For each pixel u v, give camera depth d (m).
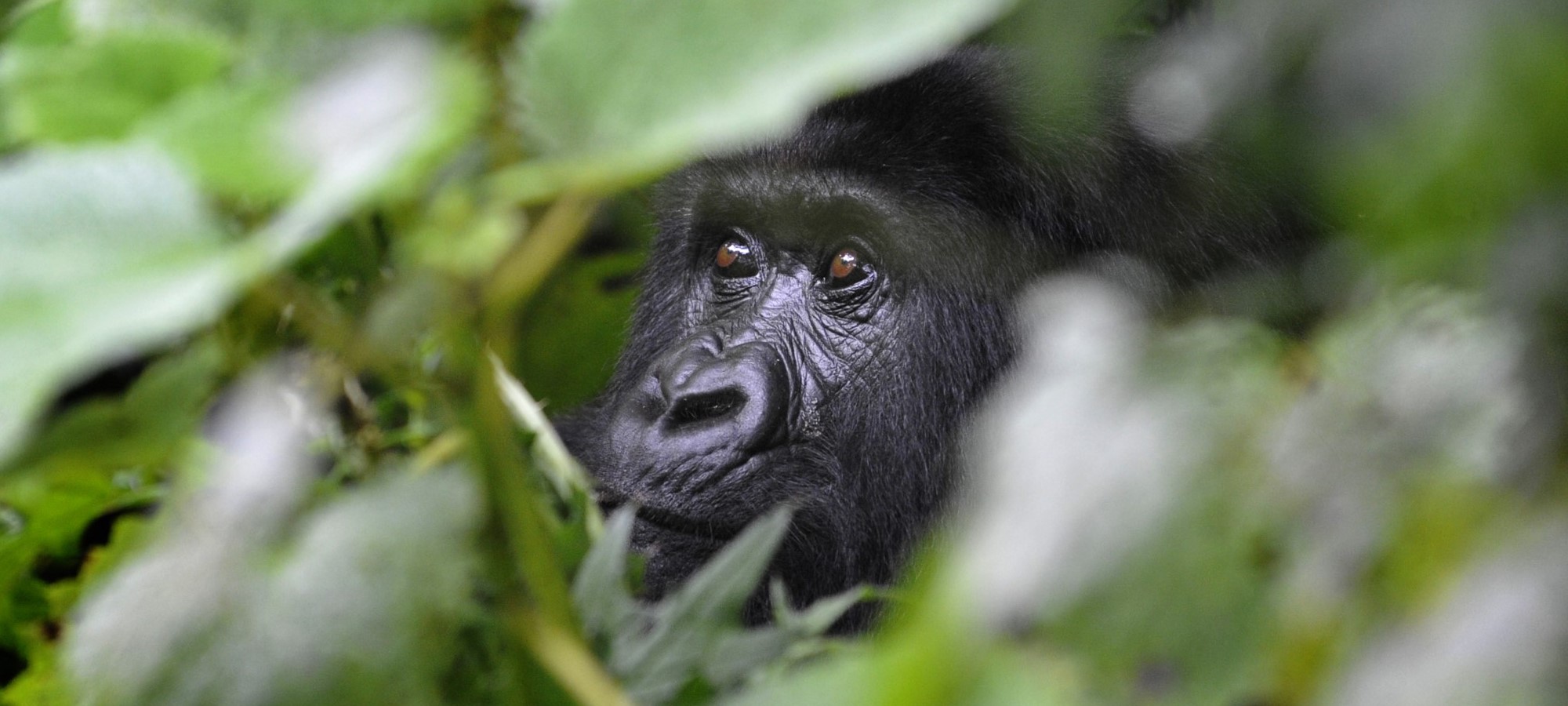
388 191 1.56
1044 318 1.54
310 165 1.55
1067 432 1.41
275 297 1.77
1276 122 1.65
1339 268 1.76
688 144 1.45
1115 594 1.36
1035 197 5.11
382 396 2.79
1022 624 1.36
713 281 6.30
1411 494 1.38
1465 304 1.46
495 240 1.54
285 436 1.92
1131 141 4.83
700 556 5.49
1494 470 1.37
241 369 2.08
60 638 2.75
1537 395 1.39
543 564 1.91
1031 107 4.91
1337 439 1.42
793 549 5.56
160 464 2.02
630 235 7.23
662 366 5.93
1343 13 1.52
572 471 3.08
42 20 2.46
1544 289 1.43
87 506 2.70
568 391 6.95
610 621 2.29
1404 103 1.47
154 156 1.54
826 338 5.81
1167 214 4.80
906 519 5.50
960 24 1.37
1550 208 1.44
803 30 1.45
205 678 1.74
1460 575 1.33
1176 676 1.37
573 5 1.54
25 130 1.78
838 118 5.66
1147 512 1.38
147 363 2.68
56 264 1.48
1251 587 1.38
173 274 1.45
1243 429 1.41
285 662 1.73
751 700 1.48
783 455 5.67
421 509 1.81
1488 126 1.42
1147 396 1.43
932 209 5.44
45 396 1.39
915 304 5.58
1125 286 4.74
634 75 1.52
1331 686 1.37
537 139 1.56
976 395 5.31
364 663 1.73
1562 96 1.39
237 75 1.76
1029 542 1.37
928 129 5.45
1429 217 1.50
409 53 1.66
